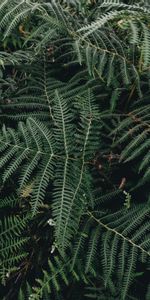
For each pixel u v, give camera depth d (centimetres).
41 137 95
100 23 88
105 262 84
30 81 107
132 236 86
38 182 85
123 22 92
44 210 95
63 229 82
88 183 88
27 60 107
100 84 100
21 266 93
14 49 121
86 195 89
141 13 94
